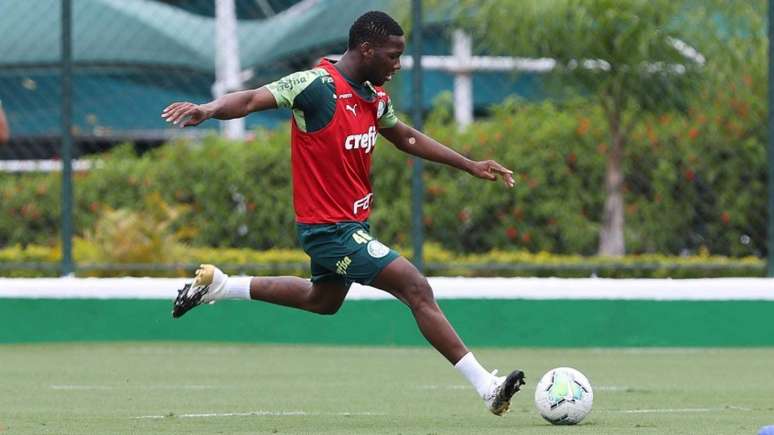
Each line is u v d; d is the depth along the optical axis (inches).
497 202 1806.1
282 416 980.6
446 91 1999.3
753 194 1704.0
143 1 2052.2
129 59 1991.9
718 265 1646.2
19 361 1504.7
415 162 1651.1
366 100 902.4
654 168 1747.0
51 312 1732.3
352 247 887.7
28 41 1902.1
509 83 1891.0
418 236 1647.4
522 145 1812.3
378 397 1143.0
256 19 2135.8
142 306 1727.4
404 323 1701.5
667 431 859.4
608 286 1675.7
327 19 2015.3
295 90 872.3
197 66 2048.5
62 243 1726.1
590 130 1791.3
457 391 1198.9
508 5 1763.0
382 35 889.5
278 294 956.6
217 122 2076.8
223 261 1813.5
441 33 1888.5
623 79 1733.5
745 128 1702.8
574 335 1680.6
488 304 1686.8
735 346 1665.8
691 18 1712.6
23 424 917.2
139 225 1803.6
